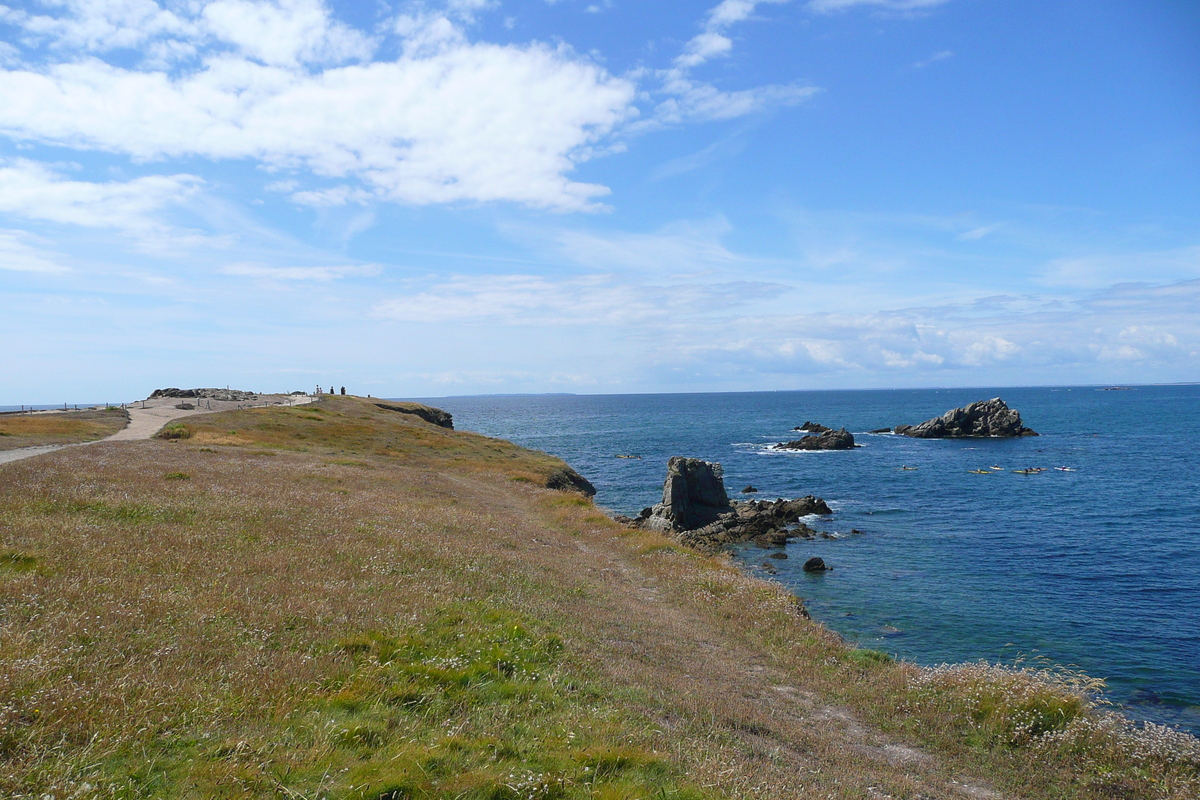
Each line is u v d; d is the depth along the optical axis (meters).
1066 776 11.31
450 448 66.56
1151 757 12.10
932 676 15.49
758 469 86.06
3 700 7.78
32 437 42.62
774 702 13.35
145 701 8.36
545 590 18.75
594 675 12.11
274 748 7.77
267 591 13.80
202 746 7.70
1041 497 61.62
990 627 27.53
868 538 46.00
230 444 48.19
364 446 59.53
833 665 16.33
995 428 127.75
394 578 16.62
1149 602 31.09
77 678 8.80
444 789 7.22
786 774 9.31
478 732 8.93
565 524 34.81
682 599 21.59
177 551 16.05
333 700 9.18
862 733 12.54
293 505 24.70
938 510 56.38
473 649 12.22
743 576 25.58
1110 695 21.25
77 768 6.90
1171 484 67.50
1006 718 13.19
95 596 11.95
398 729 8.65
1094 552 41.19
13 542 14.88
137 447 39.06
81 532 16.66
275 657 10.41
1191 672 23.00
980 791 10.67
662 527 45.91
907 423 186.50
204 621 11.59
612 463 96.12
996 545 43.44
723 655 16.30
